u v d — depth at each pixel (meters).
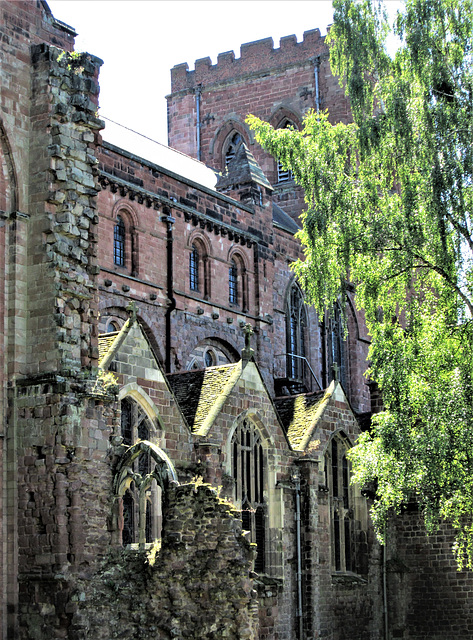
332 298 52.75
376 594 59.06
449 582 59.12
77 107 41.72
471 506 48.34
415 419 50.34
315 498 53.38
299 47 89.94
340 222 51.25
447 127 49.00
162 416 44.34
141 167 59.28
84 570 38.00
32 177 40.88
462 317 50.84
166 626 36.41
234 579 36.88
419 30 50.91
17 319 39.72
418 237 49.25
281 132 54.31
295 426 56.09
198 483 37.66
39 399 38.91
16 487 38.84
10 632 38.00
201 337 62.34
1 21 40.88
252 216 69.00
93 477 39.12
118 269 57.25
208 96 93.81
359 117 52.47
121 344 42.84
